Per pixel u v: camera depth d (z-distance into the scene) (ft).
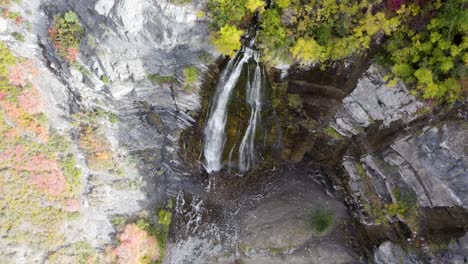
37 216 65.46
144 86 67.82
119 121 73.10
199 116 71.72
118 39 61.72
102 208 71.67
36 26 65.31
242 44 59.93
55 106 69.92
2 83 64.69
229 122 72.49
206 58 61.82
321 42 56.49
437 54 51.26
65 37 63.87
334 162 73.61
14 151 65.10
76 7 62.08
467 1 48.06
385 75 56.24
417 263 62.08
